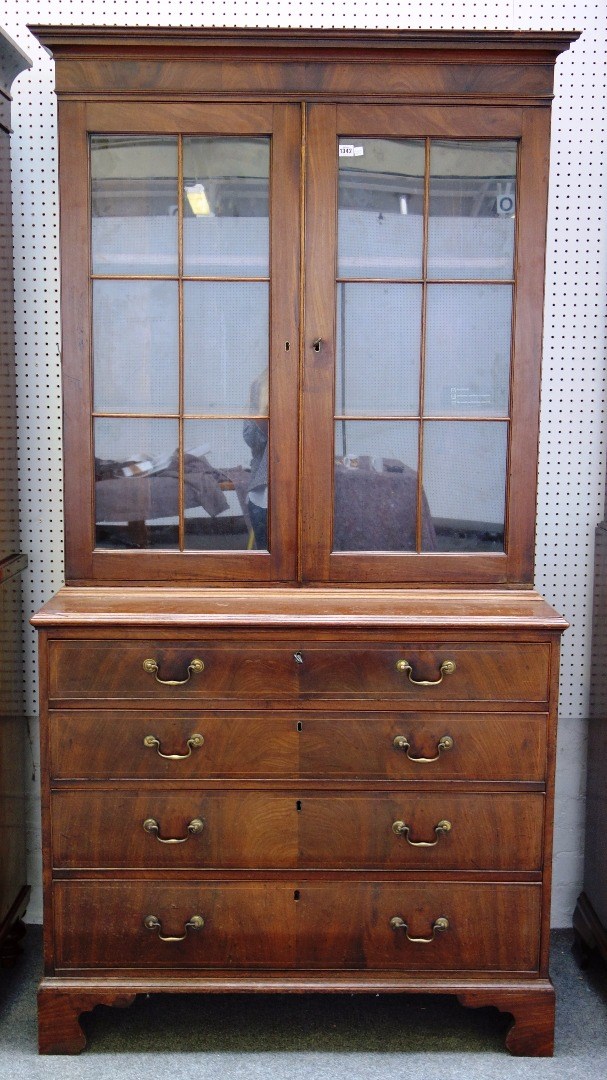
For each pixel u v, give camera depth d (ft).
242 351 6.70
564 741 8.36
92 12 7.69
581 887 8.43
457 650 6.36
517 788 6.46
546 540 8.19
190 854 6.46
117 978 6.54
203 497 6.80
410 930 6.54
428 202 6.57
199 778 6.42
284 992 6.50
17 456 7.79
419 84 6.45
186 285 6.64
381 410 6.75
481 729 6.42
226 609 6.42
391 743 6.42
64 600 6.56
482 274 6.66
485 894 6.52
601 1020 7.08
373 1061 6.56
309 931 6.52
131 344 6.69
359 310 6.66
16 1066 6.43
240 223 6.59
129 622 6.23
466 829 6.48
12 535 7.55
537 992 6.54
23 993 7.33
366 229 6.59
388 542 6.86
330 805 6.44
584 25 7.71
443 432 6.77
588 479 8.13
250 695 6.36
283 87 6.42
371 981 6.54
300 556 6.79
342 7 7.70
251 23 7.70
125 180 6.56
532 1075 6.41
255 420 6.73
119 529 6.81
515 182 6.58
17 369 7.95
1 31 6.42
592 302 7.97
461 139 6.52
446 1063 6.55
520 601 6.71
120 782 6.42
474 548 6.88
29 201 7.78
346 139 6.51
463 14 7.72
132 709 6.37
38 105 7.69
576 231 7.89
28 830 8.36
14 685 7.68
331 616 6.29
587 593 8.23
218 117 6.46
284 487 6.73
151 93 6.43
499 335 6.72
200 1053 6.61
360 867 6.49
